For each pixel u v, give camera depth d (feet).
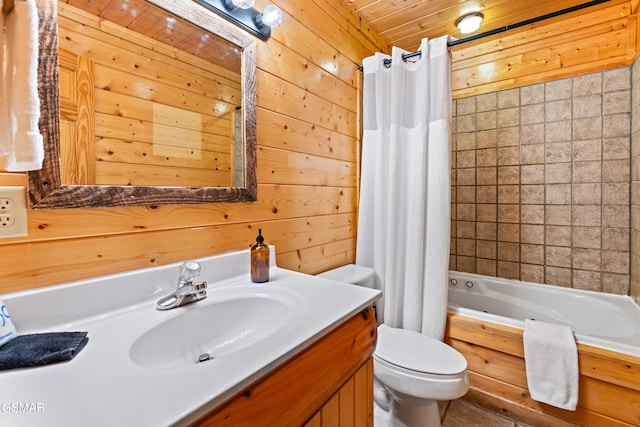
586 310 6.02
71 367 1.69
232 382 1.55
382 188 5.76
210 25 3.32
